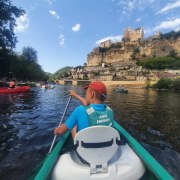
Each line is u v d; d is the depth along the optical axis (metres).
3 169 4.82
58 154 3.60
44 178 2.69
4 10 33.41
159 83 71.62
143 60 147.50
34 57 94.50
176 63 127.81
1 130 8.30
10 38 36.44
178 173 4.86
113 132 2.92
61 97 24.59
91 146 2.88
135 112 14.70
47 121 10.21
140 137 8.05
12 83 28.08
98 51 193.88
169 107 18.55
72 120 3.17
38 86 53.31
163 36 164.12
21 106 15.42
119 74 117.00
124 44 187.62
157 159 5.70
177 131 9.16
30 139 7.08
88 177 2.85
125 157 3.37
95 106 3.22
